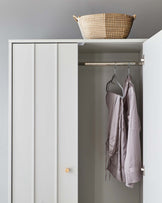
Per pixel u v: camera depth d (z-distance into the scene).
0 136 2.64
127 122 2.38
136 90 2.63
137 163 2.18
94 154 2.65
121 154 2.30
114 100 2.33
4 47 2.64
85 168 2.65
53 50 2.20
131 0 2.62
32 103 2.20
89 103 2.65
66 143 2.19
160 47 1.86
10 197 2.17
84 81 2.64
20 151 2.19
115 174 2.37
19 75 2.20
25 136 2.20
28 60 2.20
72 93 2.20
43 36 2.64
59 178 2.18
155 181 1.92
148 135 2.07
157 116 1.90
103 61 2.64
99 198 2.64
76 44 2.20
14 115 2.20
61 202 2.18
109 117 2.43
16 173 2.19
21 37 2.64
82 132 2.65
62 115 2.19
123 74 2.64
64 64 2.20
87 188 2.64
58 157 2.19
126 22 2.19
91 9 2.63
